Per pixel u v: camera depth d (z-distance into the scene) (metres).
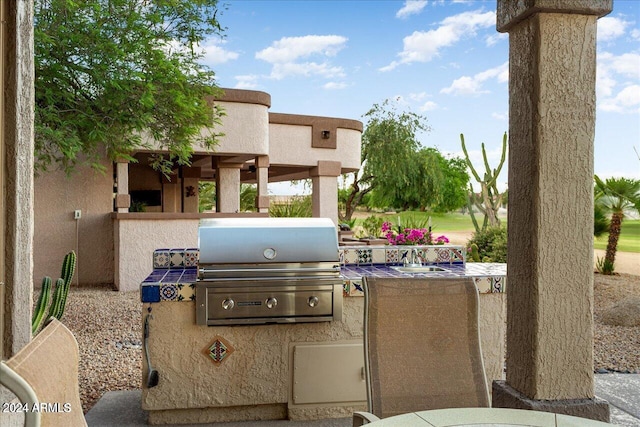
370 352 2.93
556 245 2.68
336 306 3.91
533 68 2.69
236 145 11.68
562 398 2.69
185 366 3.83
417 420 2.05
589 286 2.71
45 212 11.30
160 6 8.29
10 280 2.49
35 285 11.20
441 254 4.86
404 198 23.16
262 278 3.80
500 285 4.12
